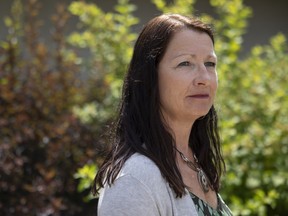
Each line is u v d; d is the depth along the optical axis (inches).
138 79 106.3
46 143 237.1
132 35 275.0
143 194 97.3
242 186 212.2
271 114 237.9
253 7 384.5
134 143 103.0
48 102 250.8
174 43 105.5
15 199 225.1
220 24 272.2
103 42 276.7
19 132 236.2
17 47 266.5
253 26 384.2
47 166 233.5
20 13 289.3
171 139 105.3
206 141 121.0
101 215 98.7
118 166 100.5
